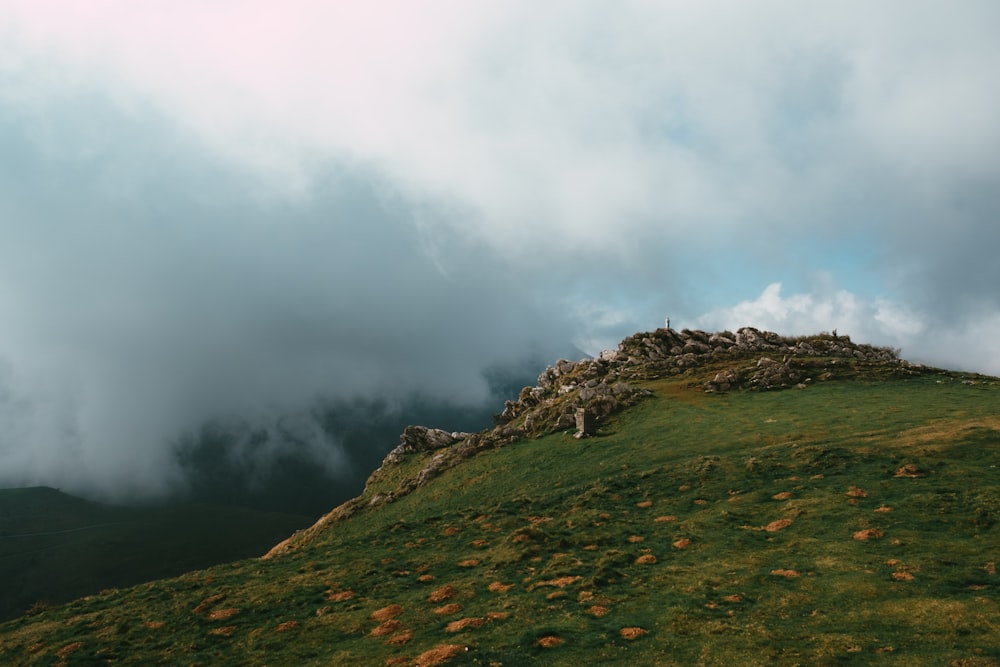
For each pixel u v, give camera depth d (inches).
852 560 1411.2
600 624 1270.9
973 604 1120.8
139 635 1606.8
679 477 2415.1
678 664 1055.6
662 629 1202.6
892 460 2098.9
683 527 1856.5
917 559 1360.7
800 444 2571.4
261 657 1370.6
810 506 1817.2
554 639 1209.4
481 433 4534.9
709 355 5027.1
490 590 1596.9
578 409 3745.1
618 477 2620.6
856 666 970.7
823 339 5423.2
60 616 1859.0
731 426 3139.8
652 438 3245.6
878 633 1071.6
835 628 1111.6
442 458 4256.9
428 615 1475.1
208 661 1392.7
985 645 976.9
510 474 3363.7
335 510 4475.9
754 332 5511.8
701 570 1499.8
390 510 3649.1
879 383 3725.4
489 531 2213.3
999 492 1657.2
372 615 1531.7
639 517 2059.5
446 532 2300.7
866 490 1873.8
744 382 4116.6
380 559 2058.3
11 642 1685.5
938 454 2113.7
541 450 3627.0
